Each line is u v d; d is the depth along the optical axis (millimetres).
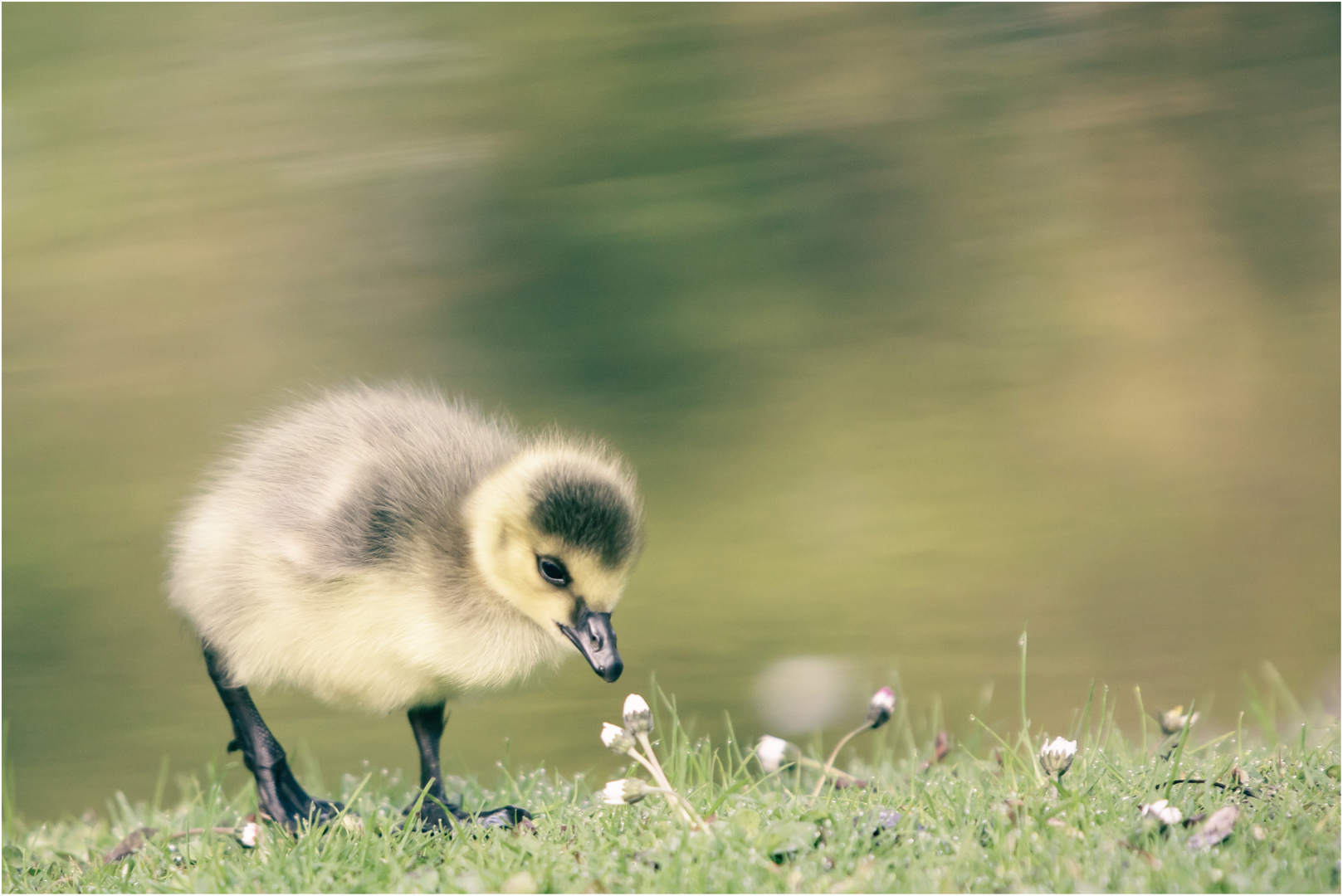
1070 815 4746
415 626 4797
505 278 7879
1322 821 4734
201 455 6895
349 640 4801
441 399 4887
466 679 4805
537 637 4816
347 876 4742
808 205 8016
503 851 4746
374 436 4836
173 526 4840
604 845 4742
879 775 4832
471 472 4828
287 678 4809
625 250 7969
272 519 4805
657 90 8164
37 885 4777
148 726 5148
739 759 4832
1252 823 4742
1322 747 4805
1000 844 4727
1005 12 8086
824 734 5062
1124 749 4836
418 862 4758
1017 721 5074
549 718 5094
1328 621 5160
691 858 4727
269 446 4840
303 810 4809
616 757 5039
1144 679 5117
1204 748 4848
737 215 8016
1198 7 7980
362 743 5086
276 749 4809
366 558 4797
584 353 7480
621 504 4809
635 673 5141
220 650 4809
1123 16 8203
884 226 7910
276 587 4797
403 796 4859
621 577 4809
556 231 8031
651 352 7551
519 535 4801
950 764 4855
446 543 4805
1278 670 5117
